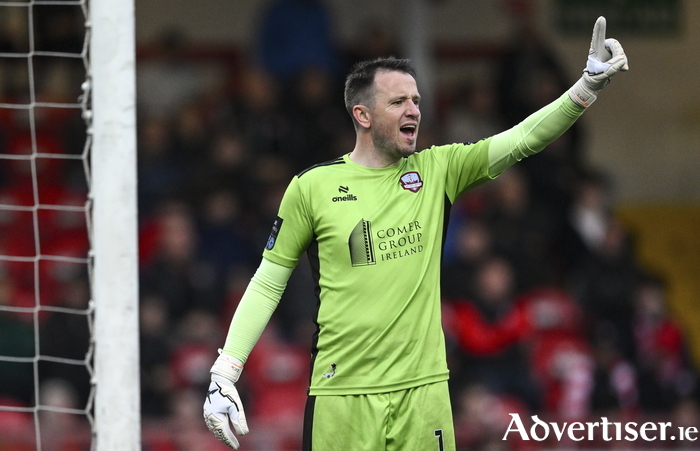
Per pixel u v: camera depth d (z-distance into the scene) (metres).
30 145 36.47
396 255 13.99
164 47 42.72
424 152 14.75
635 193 48.41
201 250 33.47
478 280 32.22
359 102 14.36
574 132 39.28
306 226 14.38
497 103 39.56
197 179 34.75
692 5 48.34
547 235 36.16
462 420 29.88
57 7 36.12
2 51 37.66
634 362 34.59
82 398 29.02
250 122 36.25
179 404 29.95
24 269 33.62
